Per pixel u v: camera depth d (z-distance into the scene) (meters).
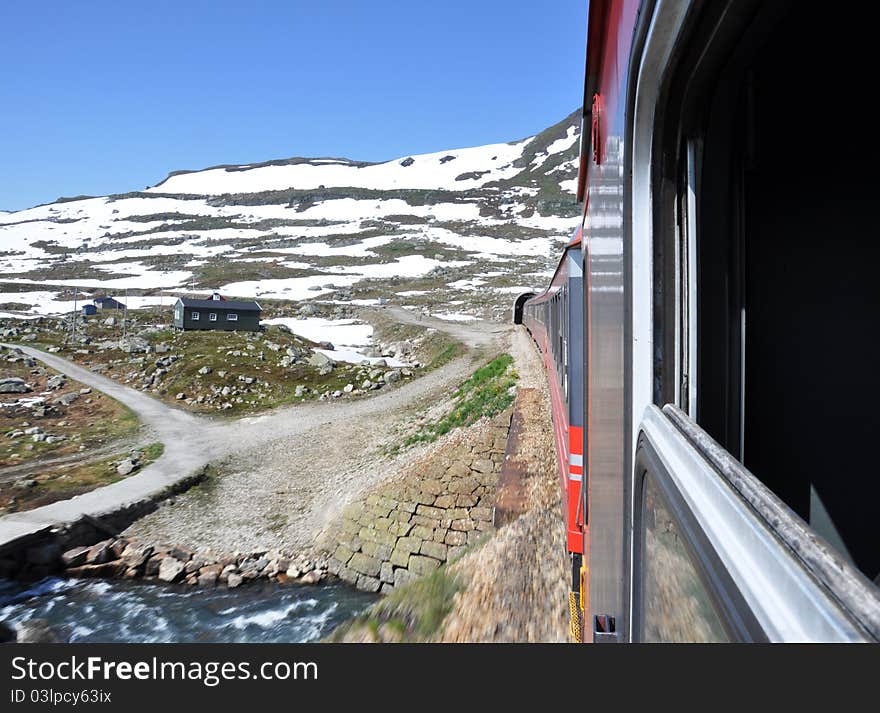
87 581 19.62
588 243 3.71
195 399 42.56
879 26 1.75
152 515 24.16
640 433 1.75
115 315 81.81
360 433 32.88
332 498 23.94
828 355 1.78
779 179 1.83
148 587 19.23
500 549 8.77
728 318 1.76
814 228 1.82
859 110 1.80
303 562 20.23
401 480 21.55
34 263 174.12
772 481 1.75
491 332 61.94
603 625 2.50
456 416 27.59
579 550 6.22
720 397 1.75
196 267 160.88
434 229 199.62
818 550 0.74
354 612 17.53
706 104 1.75
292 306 98.75
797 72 1.81
